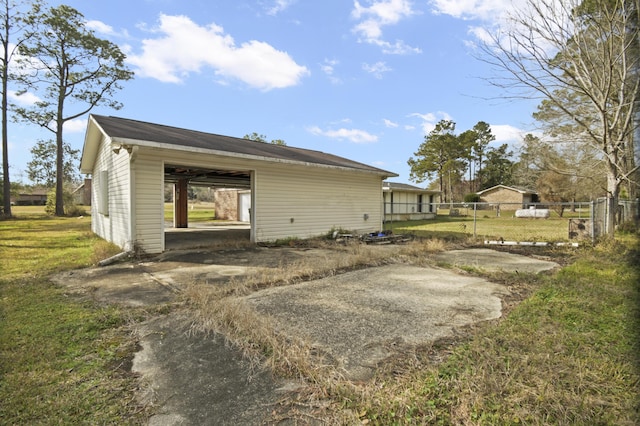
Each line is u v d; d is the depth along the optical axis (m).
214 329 3.02
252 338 2.81
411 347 2.67
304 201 10.45
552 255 7.58
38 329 3.06
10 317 3.38
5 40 21.20
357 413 1.83
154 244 7.32
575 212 29.91
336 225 11.50
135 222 7.00
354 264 6.19
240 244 8.91
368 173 12.05
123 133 7.00
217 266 6.14
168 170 11.19
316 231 10.81
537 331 2.88
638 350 2.49
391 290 4.46
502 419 1.74
